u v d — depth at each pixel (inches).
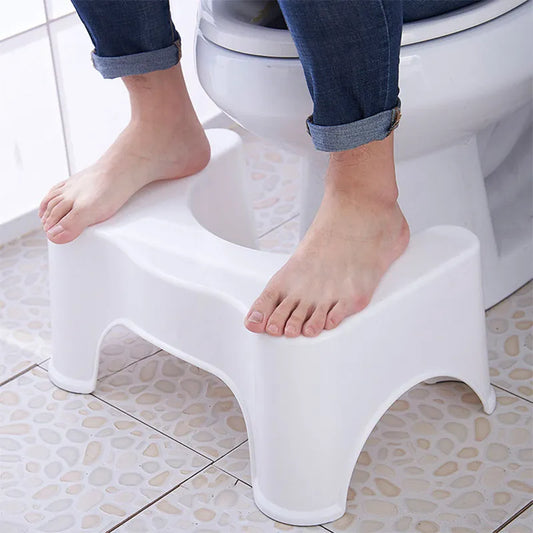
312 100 44.4
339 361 42.5
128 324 51.1
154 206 52.6
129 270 49.4
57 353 54.5
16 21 67.3
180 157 54.0
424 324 46.0
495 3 45.8
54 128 71.5
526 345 55.1
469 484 46.1
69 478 48.1
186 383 54.3
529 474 46.3
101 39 50.6
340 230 44.2
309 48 39.8
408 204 53.8
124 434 50.7
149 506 46.1
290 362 41.8
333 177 44.3
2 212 69.5
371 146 42.9
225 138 58.2
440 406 51.3
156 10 50.3
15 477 48.3
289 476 44.0
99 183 51.5
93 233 50.7
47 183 72.2
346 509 45.2
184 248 48.9
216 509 45.8
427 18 45.9
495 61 45.9
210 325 46.8
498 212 62.4
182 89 53.7
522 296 59.1
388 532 43.8
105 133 75.0
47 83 70.2
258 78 46.2
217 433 50.5
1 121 68.3
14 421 52.1
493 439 48.7
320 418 42.8
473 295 47.7
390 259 45.7
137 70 51.2
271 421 43.4
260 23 50.9
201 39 49.4
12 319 60.7
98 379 55.0
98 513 45.9
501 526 43.6
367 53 39.7
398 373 45.8
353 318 42.8
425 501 45.3
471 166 55.4
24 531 45.1
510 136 62.8
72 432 51.1
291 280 43.6
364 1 38.6
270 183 74.4
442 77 45.2
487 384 50.4
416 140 48.8
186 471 48.1
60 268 52.1
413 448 48.6
